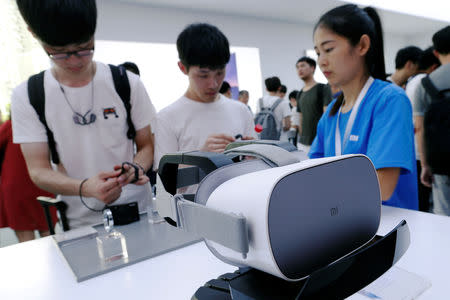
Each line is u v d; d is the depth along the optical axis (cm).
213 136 87
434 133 127
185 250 60
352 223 29
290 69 557
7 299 48
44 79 92
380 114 73
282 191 24
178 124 102
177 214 31
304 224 25
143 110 106
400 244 30
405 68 200
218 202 27
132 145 107
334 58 74
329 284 24
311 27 579
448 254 48
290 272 24
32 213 154
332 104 92
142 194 102
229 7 451
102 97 96
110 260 57
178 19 430
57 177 87
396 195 83
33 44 286
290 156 31
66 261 59
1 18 273
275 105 290
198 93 99
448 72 123
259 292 27
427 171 142
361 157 31
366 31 71
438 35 132
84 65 84
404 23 669
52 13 68
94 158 98
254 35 509
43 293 49
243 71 509
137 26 398
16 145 149
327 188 27
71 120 94
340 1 459
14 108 92
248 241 24
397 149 69
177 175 37
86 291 49
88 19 73
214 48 87
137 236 69
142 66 404
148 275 52
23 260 63
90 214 95
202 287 36
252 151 33
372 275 28
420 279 41
